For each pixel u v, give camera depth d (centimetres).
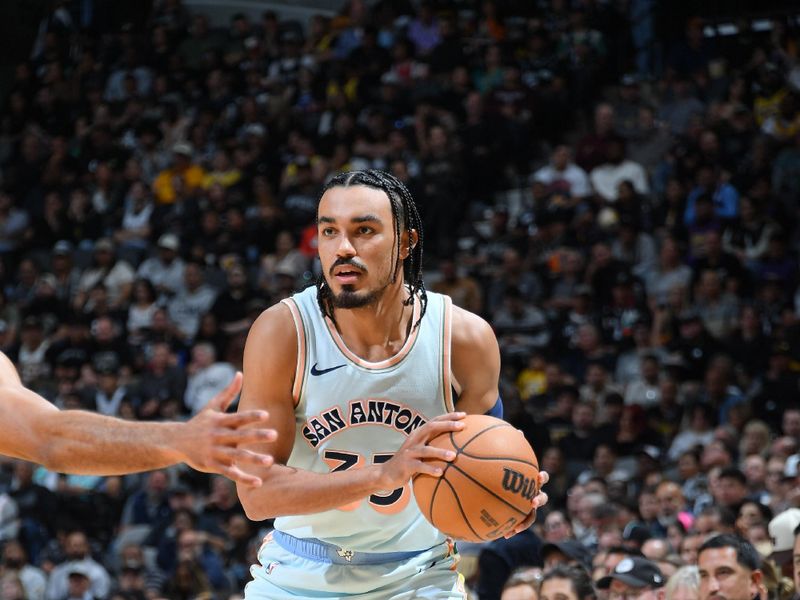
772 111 2234
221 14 3059
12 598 1409
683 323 1739
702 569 721
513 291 1878
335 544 532
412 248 518
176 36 2902
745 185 2033
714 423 1570
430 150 2217
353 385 508
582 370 1762
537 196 2112
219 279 2136
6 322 2173
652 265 1922
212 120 2569
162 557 1495
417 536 533
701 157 2092
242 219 2220
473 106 2325
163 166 2505
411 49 2548
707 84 2342
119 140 2631
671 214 2019
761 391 1591
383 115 2358
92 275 2222
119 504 1673
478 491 452
